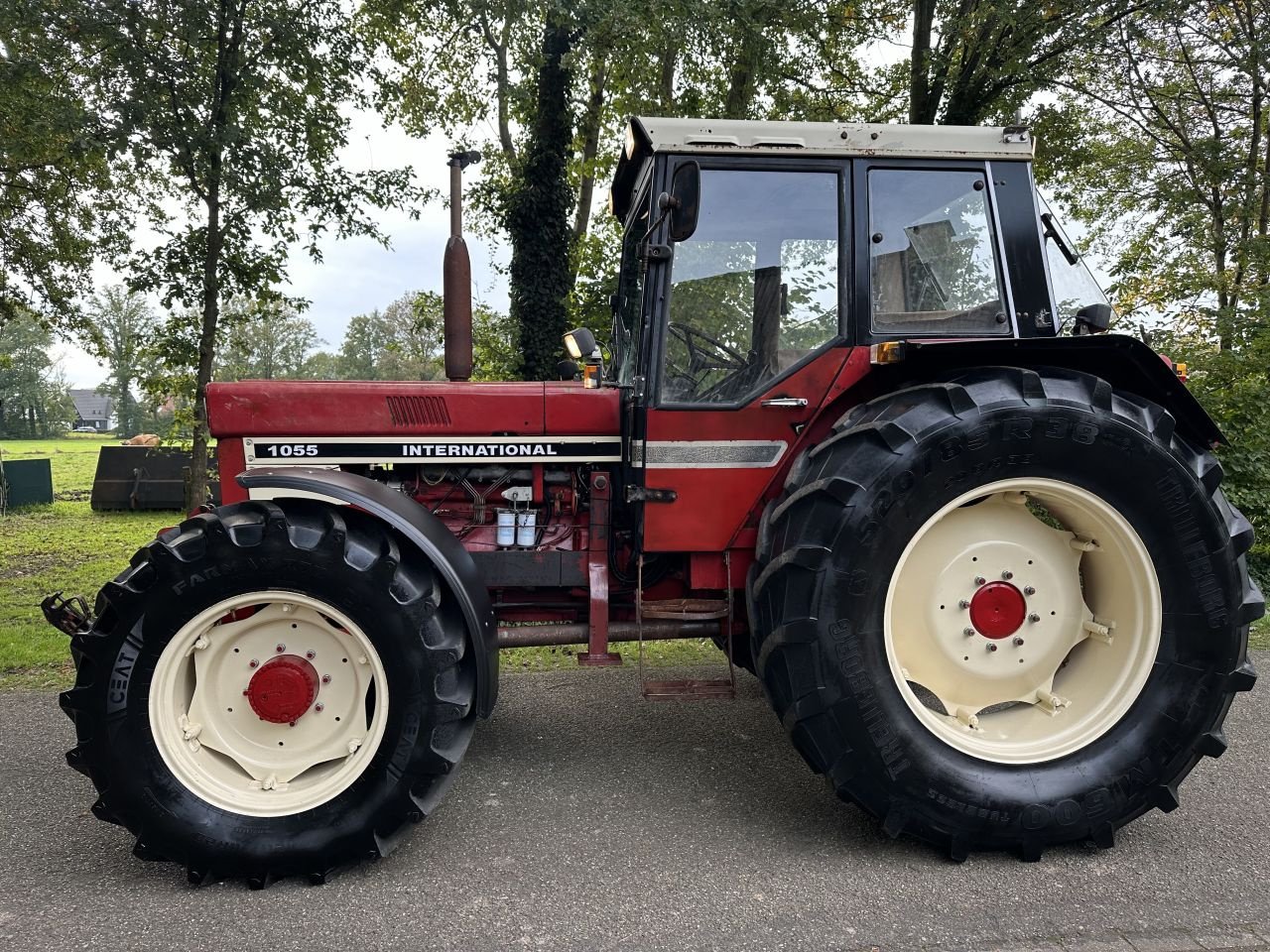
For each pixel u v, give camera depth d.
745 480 2.72
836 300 2.70
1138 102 10.10
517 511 3.02
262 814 2.27
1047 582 2.59
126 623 2.23
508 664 4.30
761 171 2.70
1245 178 9.34
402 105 9.52
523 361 10.05
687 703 3.73
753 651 2.53
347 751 2.38
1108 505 2.41
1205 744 2.44
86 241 8.48
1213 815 2.65
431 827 2.57
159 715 2.27
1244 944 1.98
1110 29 8.76
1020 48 8.94
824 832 2.54
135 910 2.14
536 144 9.78
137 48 6.60
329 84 7.60
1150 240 10.51
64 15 6.50
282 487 2.37
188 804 2.25
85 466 22.66
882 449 2.34
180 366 7.92
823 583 2.30
